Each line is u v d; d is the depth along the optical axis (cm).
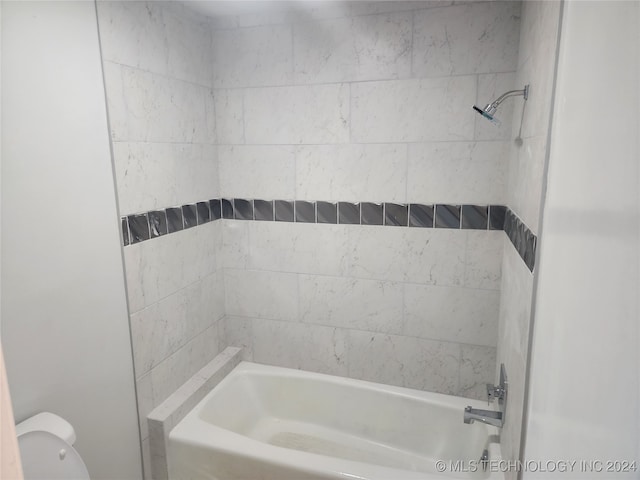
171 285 198
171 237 196
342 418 226
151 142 179
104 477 162
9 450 39
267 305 244
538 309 100
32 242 128
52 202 134
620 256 62
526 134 138
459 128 193
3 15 116
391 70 197
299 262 232
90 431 154
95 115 148
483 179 193
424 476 157
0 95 117
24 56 122
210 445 177
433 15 187
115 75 157
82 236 146
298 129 218
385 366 228
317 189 221
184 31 198
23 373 128
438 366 218
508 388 153
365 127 206
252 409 234
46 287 133
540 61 118
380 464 207
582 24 78
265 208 232
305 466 163
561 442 78
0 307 120
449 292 209
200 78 213
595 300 67
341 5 198
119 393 167
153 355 187
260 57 216
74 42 138
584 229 72
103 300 157
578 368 72
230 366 240
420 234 208
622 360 61
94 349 154
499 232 196
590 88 73
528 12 149
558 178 88
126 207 165
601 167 67
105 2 150
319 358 240
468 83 188
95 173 150
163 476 187
